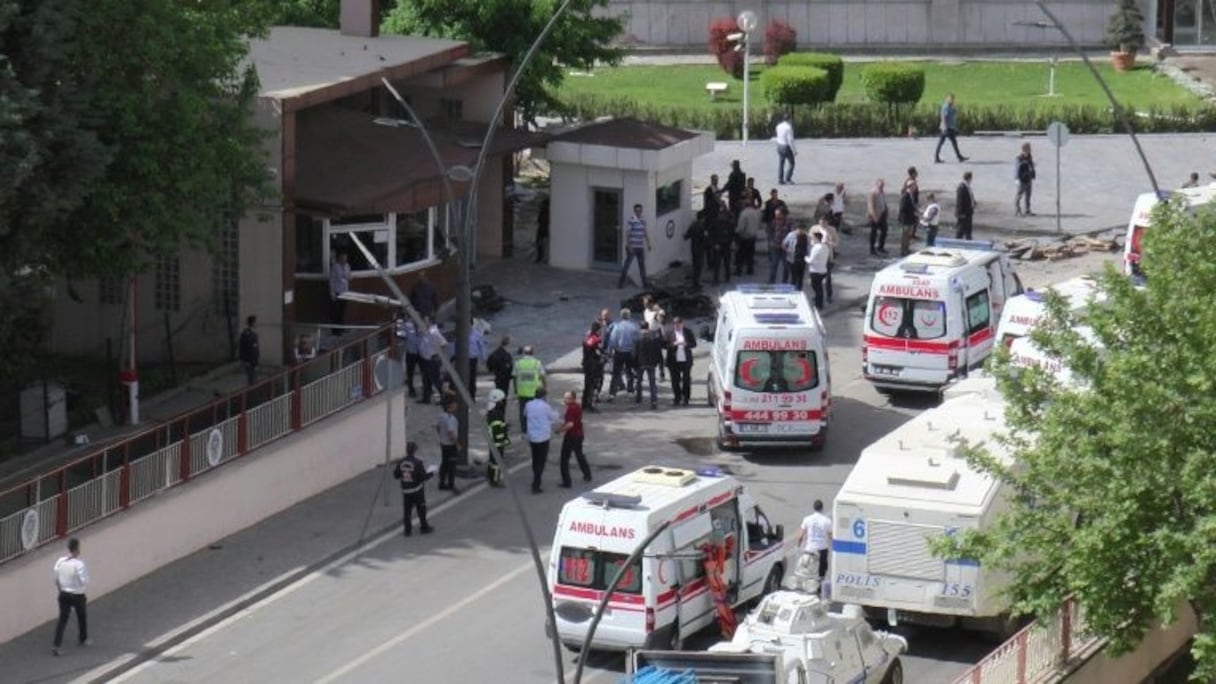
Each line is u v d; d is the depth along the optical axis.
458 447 49.00
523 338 60.25
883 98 89.19
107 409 50.22
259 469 46.50
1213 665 34.22
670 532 38.19
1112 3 103.56
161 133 46.44
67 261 46.44
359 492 48.59
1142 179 78.50
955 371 54.06
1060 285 52.94
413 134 62.28
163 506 43.88
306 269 58.84
